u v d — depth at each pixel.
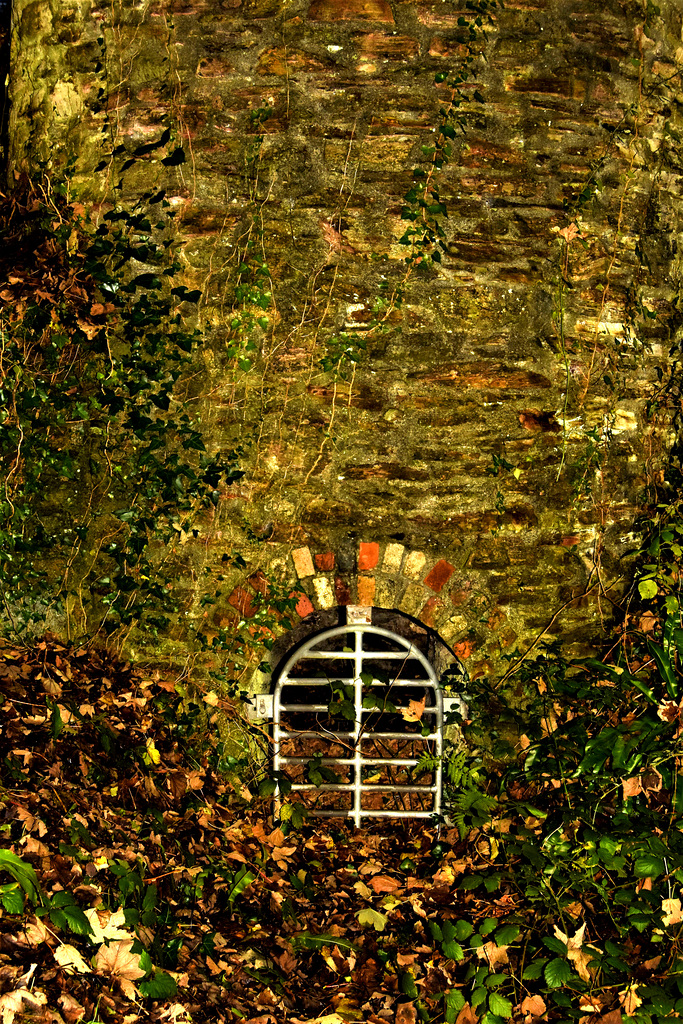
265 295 3.36
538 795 3.37
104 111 3.45
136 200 3.41
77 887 2.46
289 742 4.05
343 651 3.60
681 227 3.74
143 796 3.10
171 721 3.39
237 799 3.40
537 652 3.52
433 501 3.45
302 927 3.05
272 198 3.35
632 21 3.50
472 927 2.89
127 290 3.39
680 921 2.81
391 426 3.40
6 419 3.44
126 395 3.40
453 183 3.36
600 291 3.47
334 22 3.33
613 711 3.42
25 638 3.42
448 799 3.57
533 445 3.46
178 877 2.85
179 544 3.45
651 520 3.58
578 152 3.44
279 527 3.44
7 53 4.16
